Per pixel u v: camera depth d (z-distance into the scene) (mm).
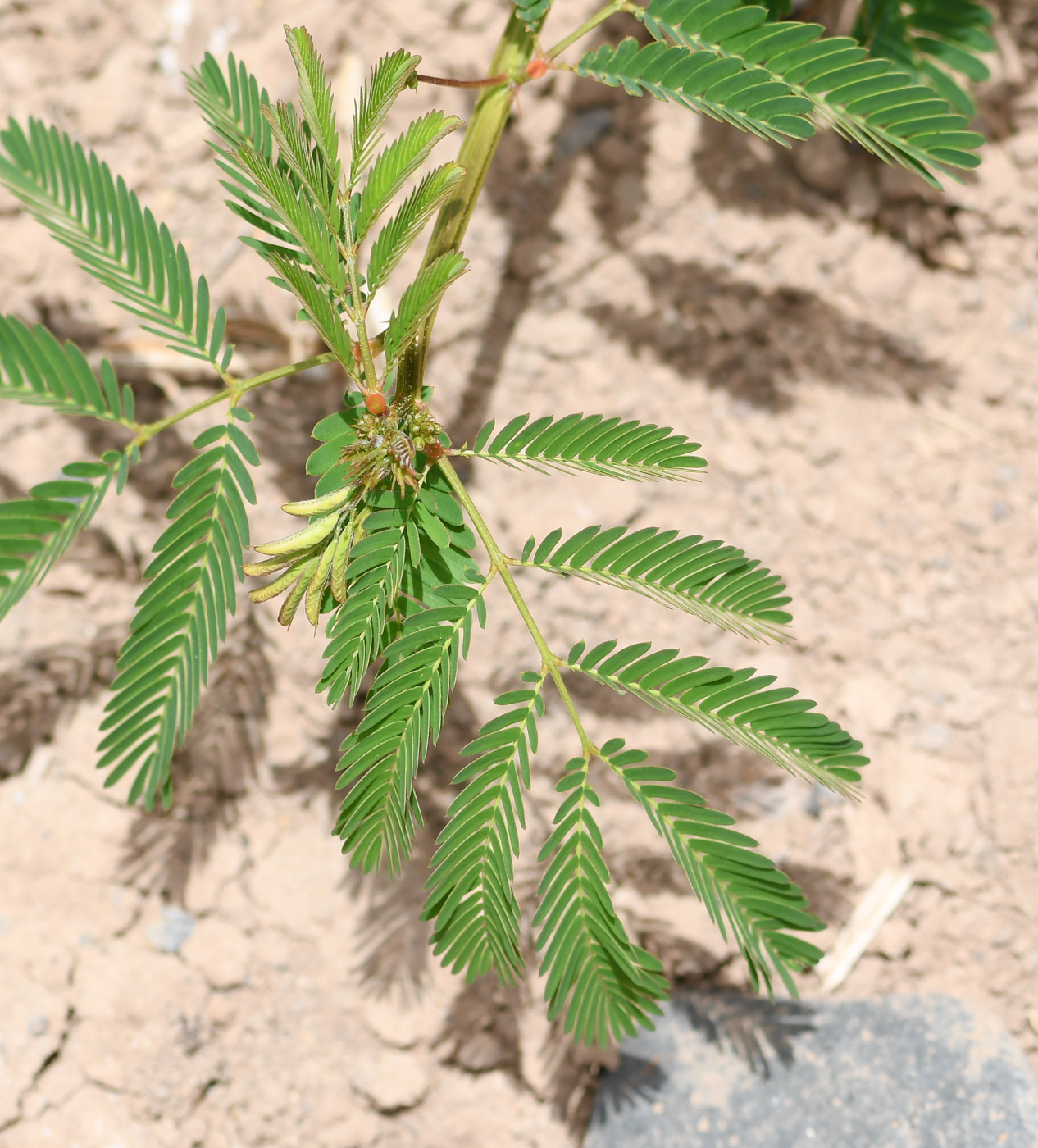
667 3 254
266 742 354
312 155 247
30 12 377
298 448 367
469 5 388
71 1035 334
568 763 246
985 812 369
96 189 244
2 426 357
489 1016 343
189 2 383
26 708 350
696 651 377
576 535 247
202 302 248
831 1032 338
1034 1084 327
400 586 248
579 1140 338
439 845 241
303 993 343
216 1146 334
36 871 343
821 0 350
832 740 247
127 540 360
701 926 350
